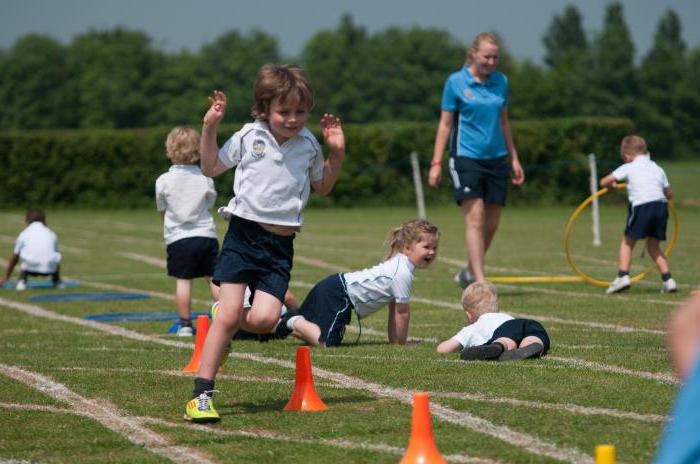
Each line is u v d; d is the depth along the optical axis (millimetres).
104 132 115812
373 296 25359
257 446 15141
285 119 17078
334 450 14703
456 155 36125
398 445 14961
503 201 36594
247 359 23469
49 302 37562
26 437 15938
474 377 20094
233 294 17250
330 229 80000
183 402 18688
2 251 64938
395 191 112812
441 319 30844
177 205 28578
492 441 14906
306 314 25844
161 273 49656
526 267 48656
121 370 22188
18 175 114188
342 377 20750
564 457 13906
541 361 21875
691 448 6008
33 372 21969
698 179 136000
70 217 102250
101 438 15805
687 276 42875
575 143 107062
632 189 36656
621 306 32719
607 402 17469
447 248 60938
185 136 28953
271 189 17250
